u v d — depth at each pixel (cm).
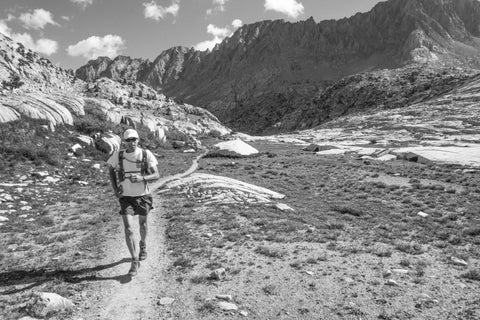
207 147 9238
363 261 1126
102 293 820
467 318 764
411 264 1117
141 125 7631
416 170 4272
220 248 1209
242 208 1944
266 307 780
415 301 837
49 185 2691
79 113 5797
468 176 3634
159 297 805
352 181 3472
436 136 10094
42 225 1673
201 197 2252
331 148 7825
